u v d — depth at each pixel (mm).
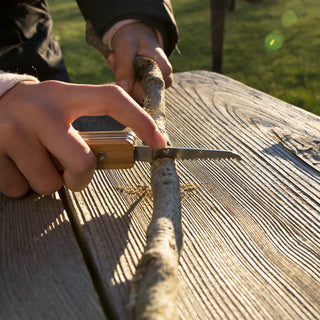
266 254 929
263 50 5527
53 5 9625
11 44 1985
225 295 811
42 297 801
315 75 4531
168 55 2076
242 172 1254
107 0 1845
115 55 1841
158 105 1452
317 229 1004
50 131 962
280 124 1527
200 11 7941
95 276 891
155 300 638
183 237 906
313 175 1213
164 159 1087
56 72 2148
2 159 1005
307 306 783
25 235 979
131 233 990
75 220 1078
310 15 7059
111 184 1210
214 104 1733
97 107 1007
